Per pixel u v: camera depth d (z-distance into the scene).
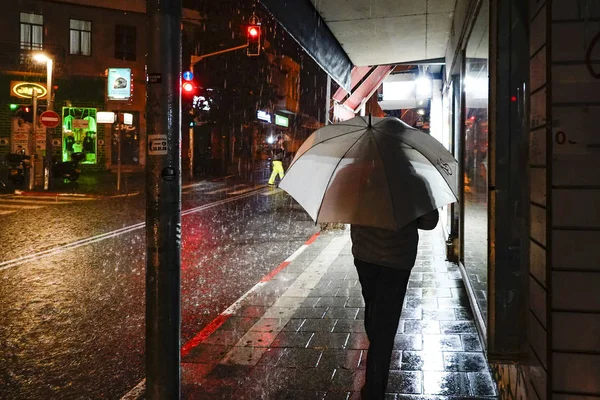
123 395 4.50
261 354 5.08
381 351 3.83
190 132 34.72
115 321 6.41
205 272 8.98
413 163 3.66
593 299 2.41
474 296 5.58
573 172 2.42
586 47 2.40
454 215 8.78
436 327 5.60
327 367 4.73
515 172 3.37
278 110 51.69
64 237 12.02
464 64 6.89
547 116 2.45
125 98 30.78
